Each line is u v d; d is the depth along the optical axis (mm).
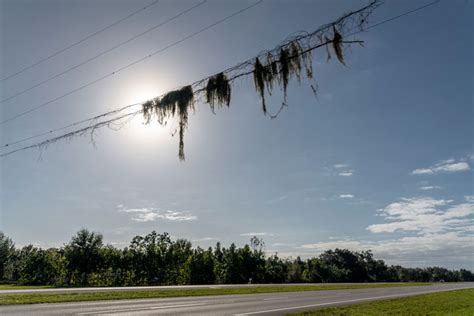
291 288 42656
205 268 71188
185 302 21703
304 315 15883
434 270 170250
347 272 120375
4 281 85125
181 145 11516
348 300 25719
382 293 37281
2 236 92438
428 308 21281
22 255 95312
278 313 16453
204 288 39469
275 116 10016
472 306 23688
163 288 38906
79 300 21844
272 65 10336
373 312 18078
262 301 23422
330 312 17406
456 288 56750
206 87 11422
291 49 10133
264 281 79250
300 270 95062
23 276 72188
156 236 72688
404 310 19641
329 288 46781
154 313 15625
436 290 47406
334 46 9453
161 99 12164
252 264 76500
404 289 50031
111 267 67188
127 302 21125
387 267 141625
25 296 23547
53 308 17203
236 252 76375
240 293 31688
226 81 11117
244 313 16250
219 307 18844
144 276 68875
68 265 65312
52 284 69938
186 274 69625
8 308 17156
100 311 16000
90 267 65812
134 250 70750
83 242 66812
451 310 20500
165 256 71562
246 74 10766
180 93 11852
